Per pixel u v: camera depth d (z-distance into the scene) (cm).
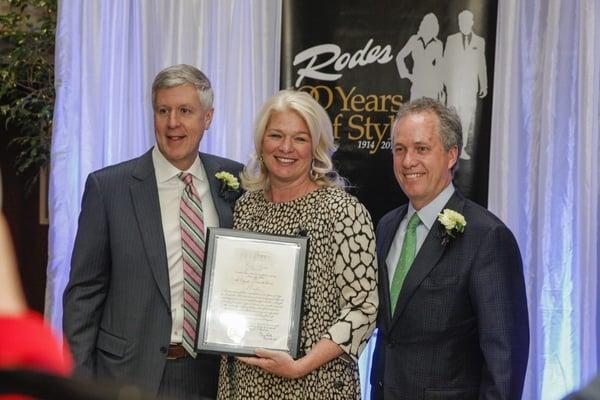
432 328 246
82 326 272
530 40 369
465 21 366
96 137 387
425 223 256
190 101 276
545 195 367
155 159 282
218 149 388
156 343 267
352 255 245
